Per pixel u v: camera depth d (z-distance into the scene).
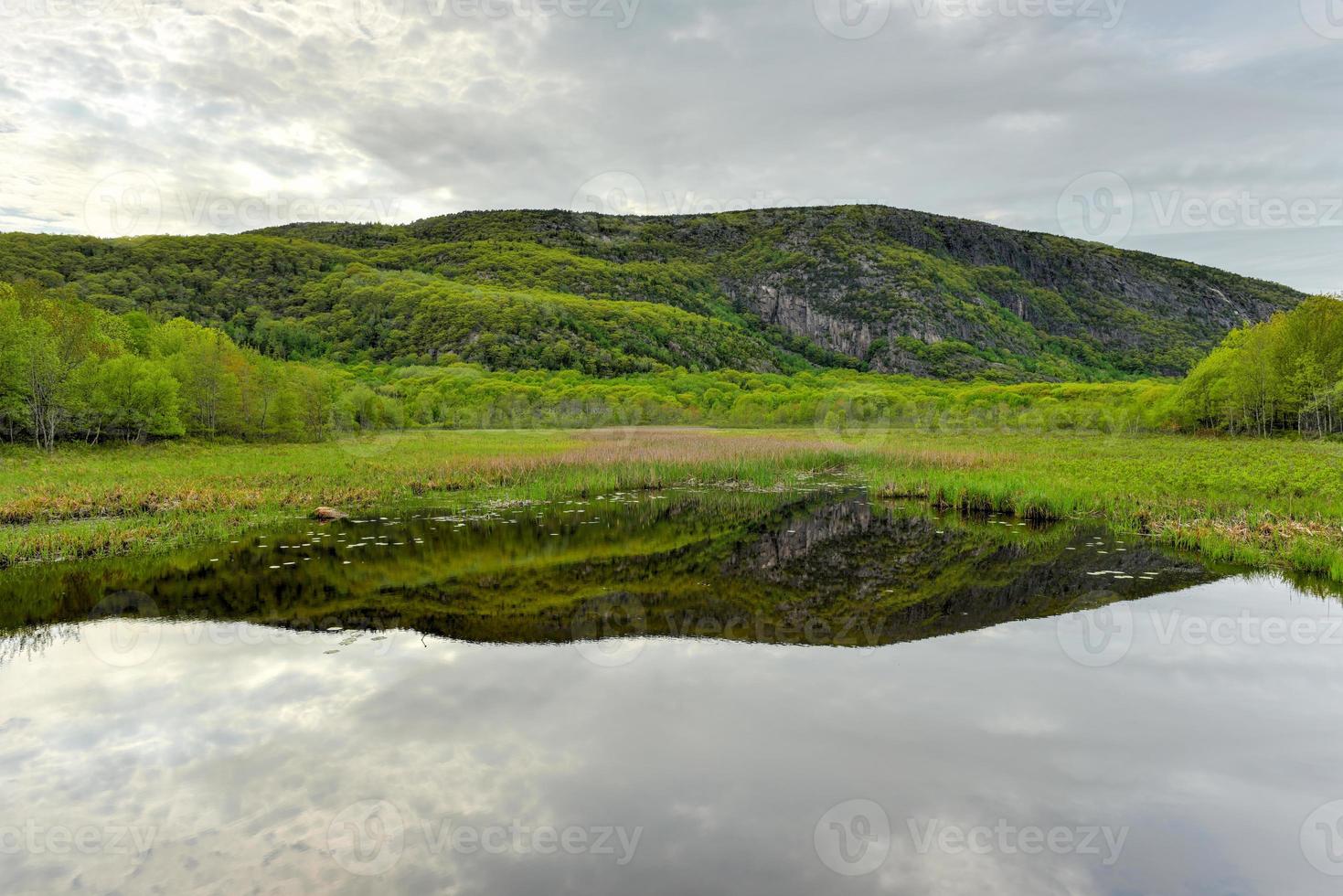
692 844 4.84
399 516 18.64
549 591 11.49
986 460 27.89
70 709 6.93
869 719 6.76
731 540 16.00
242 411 42.12
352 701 7.11
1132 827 5.07
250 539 15.34
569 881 4.46
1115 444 38.56
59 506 16.77
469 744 6.25
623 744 6.25
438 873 4.54
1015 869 4.61
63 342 33.50
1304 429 43.16
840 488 25.80
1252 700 7.17
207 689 7.40
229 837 4.92
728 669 8.03
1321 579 11.77
